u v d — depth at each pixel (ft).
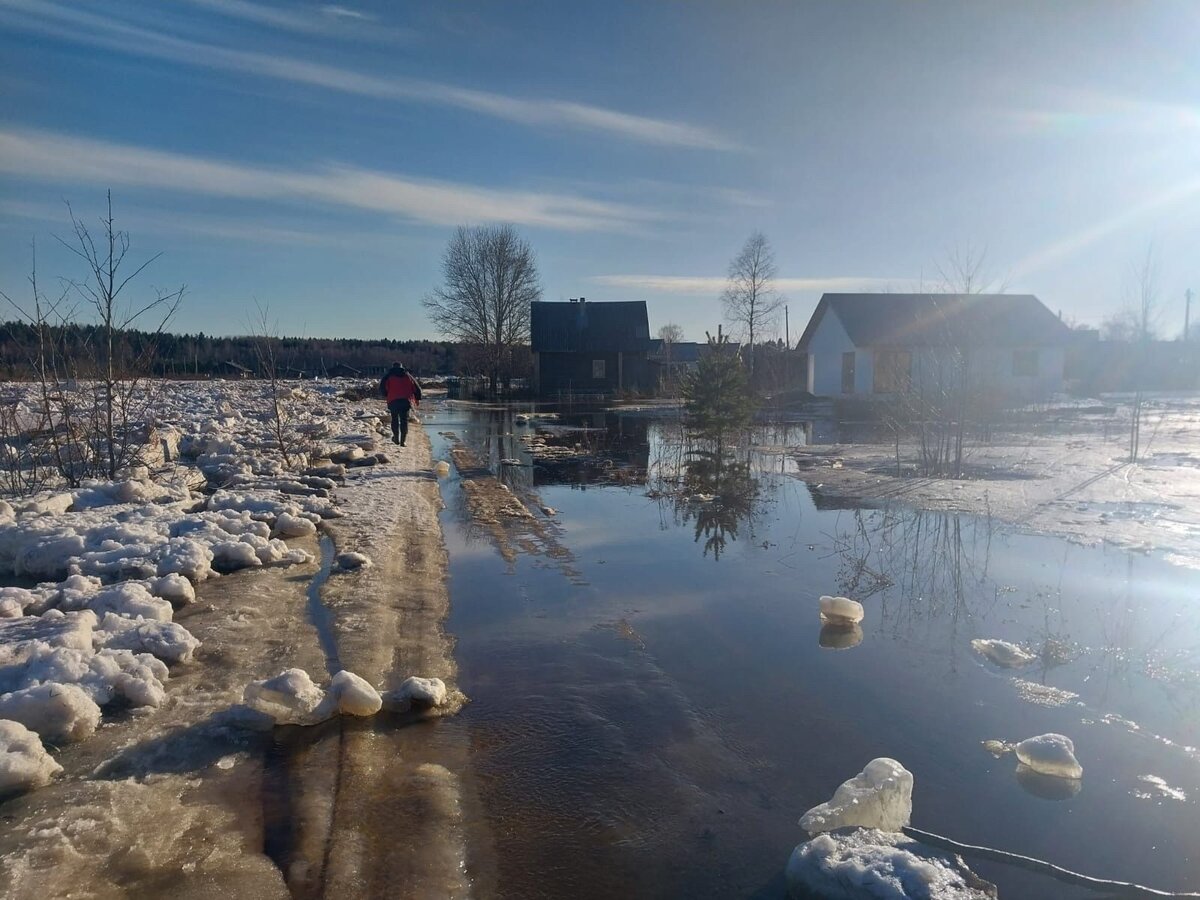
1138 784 11.95
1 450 34.86
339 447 47.83
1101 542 26.05
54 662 13.11
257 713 12.85
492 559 25.04
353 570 21.79
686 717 14.12
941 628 18.67
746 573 23.43
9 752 10.62
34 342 33.65
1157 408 88.53
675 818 11.08
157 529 22.99
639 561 24.84
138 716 12.86
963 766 12.51
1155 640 17.67
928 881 8.87
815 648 17.48
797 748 13.07
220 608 18.12
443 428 78.38
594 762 12.57
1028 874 9.81
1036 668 16.28
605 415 96.73
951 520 30.19
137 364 36.17
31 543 20.66
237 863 9.48
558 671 16.14
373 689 13.88
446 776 11.98
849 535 28.19
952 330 62.13
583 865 10.04
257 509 27.43
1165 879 9.77
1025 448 51.52
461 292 154.81
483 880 9.71
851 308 104.12
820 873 9.25
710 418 48.49
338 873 9.48
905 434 61.00
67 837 9.61
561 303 151.23
